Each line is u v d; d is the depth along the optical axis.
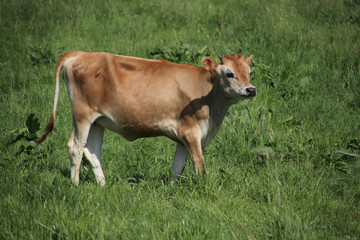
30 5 41.00
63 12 40.97
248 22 37.69
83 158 20.69
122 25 39.38
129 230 14.34
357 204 17.11
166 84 18.19
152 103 18.16
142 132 18.78
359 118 25.31
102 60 18.66
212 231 14.34
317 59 31.72
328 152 21.05
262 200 17.31
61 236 13.83
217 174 18.30
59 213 14.90
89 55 19.00
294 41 33.66
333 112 25.73
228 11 40.75
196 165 18.00
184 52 31.59
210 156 21.27
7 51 33.34
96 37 37.34
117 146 23.02
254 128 22.73
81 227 14.13
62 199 16.22
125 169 20.53
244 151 21.11
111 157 21.89
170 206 16.78
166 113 18.19
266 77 28.69
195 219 15.14
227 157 21.06
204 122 18.08
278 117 25.27
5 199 15.70
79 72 18.78
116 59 18.66
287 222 14.02
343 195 17.78
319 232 14.81
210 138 18.75
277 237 13.93
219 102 18.14
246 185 18.28
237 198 17.44
